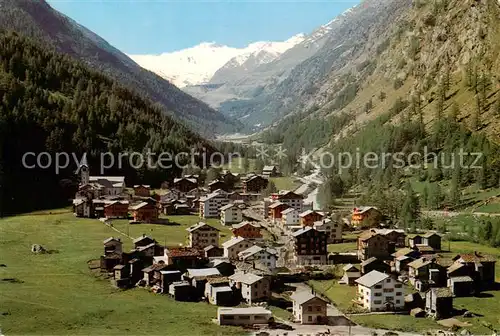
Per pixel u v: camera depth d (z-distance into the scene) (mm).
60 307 133625
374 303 150125
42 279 159625
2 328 117250
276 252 199375
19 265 174625
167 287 156875
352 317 144125
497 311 149125
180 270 167250
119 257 174500
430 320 142750
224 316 131375
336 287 172875
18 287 148875
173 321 129125
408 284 174250
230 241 198125
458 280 163875
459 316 144625
